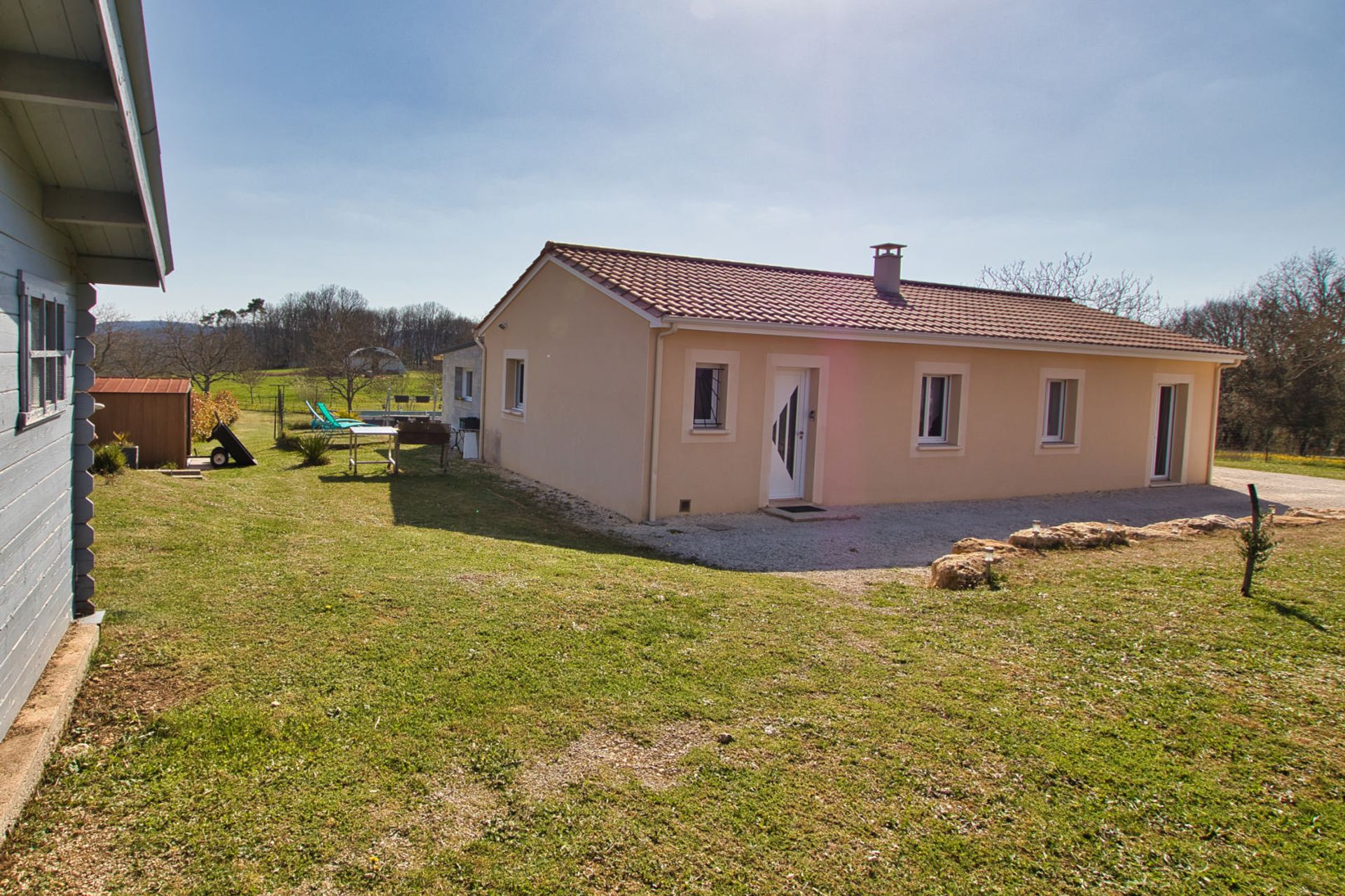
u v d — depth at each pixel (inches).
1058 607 247.4
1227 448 1323.8
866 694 181.6
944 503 520.1
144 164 145.5
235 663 180.1
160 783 134.6
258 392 1598.2
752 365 452.4
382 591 235.1
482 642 200.2
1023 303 687.1
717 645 209.6
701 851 123.9
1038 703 178.7
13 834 119.6
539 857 120.8
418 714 161.9
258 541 302.2
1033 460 563.8
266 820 126.2
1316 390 1202.0
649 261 541.0
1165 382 621.9
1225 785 146.6
